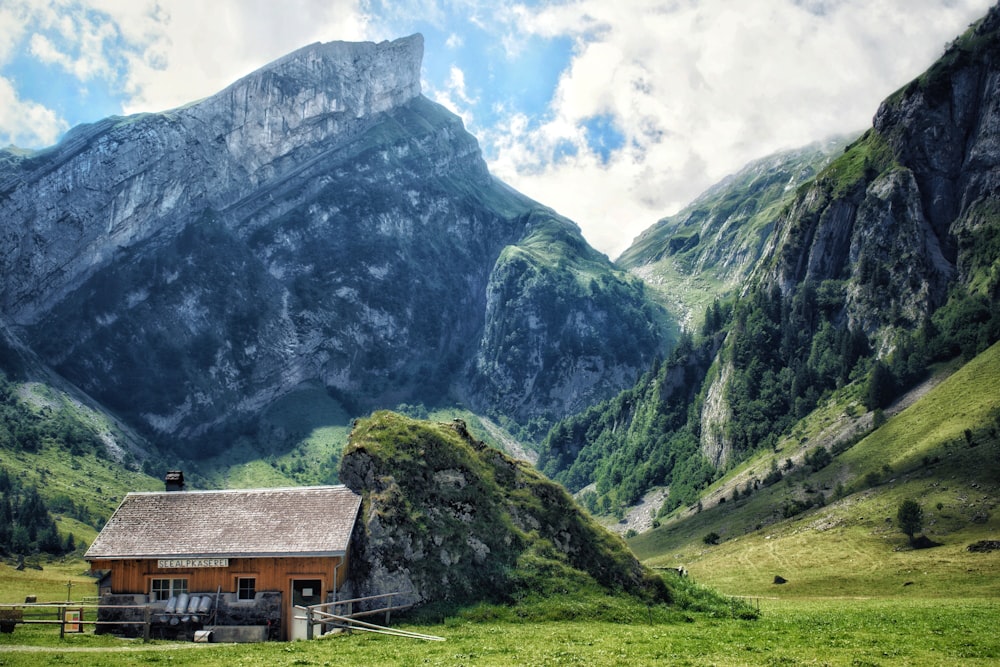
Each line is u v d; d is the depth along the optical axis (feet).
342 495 222.48
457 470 244.42
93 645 169.78
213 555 203.51
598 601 220.02
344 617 188.96
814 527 542.57
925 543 452.35
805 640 169.48
